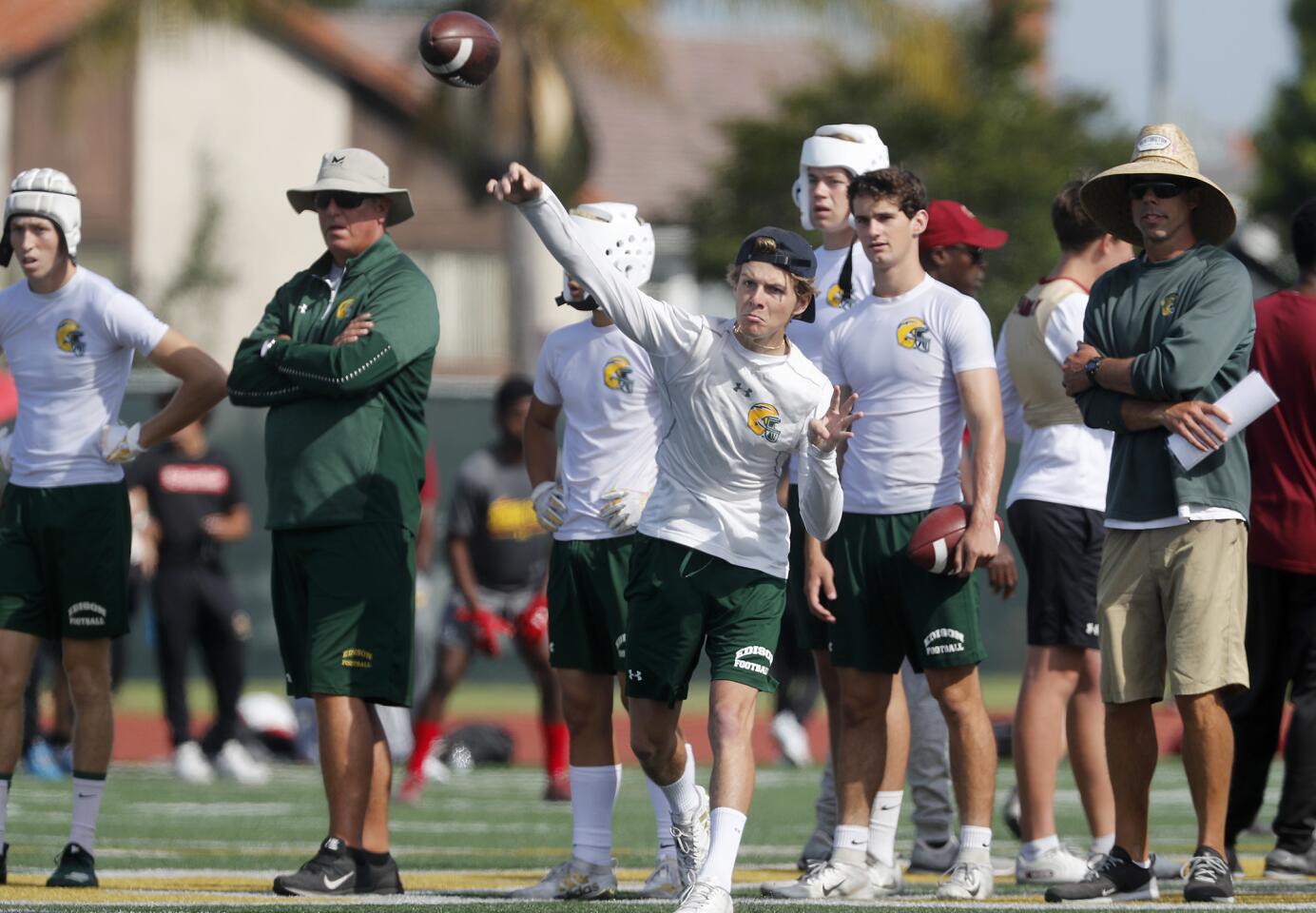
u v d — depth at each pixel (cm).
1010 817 3406
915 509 2602
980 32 10394
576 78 8744
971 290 3061
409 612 2672
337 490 2630
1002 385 3017
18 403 2723
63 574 2688
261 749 5709
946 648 2572
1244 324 2502
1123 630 2536
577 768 2650
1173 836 3666
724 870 2164
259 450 7556
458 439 7356
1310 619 2950
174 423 2686
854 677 2639
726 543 2273
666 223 12250
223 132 12812
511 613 4516
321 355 2594
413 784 4488
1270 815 4175
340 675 2609
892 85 10000
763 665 2256
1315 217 2944
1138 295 2548
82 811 2692
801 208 2956
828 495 2231
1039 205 10031
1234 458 2506
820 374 2264
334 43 12688
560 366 2717
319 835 3647
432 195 12962
